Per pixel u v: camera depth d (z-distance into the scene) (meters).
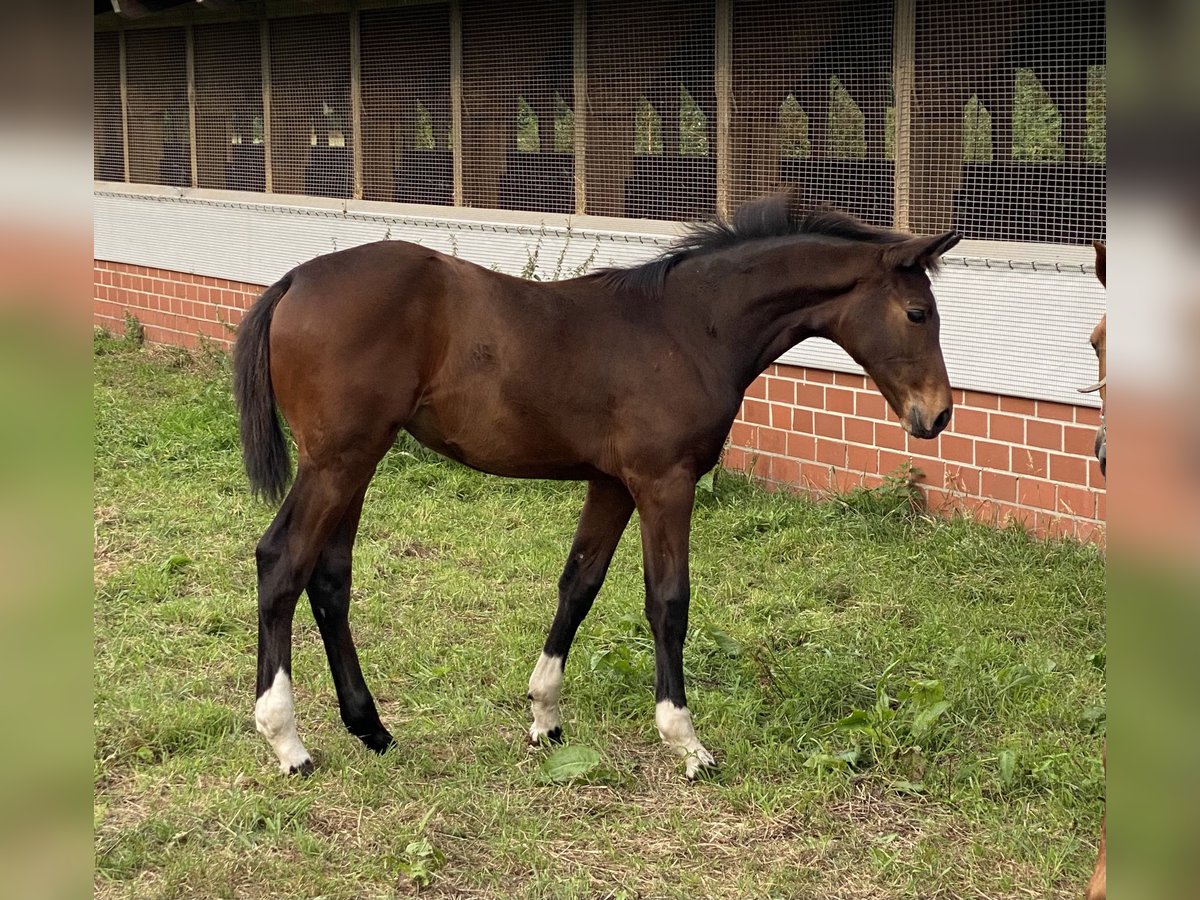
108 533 5.85
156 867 3.05
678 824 3.38
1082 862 3.19
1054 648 4.63
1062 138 5.61
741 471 6.94
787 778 3.65
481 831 3.32
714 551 5.74
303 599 5.02
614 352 3.65
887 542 5.84
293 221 9.24
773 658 4.46
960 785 3.61
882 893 3.07
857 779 3.67
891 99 6.07
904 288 3.70
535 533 5.98
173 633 4.68
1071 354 5.55
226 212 9.92
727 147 6.50
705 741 3.89
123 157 11.48
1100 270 2.20
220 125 10.18
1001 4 5.58
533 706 3.87
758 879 3.12
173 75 10.56
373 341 3.44
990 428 5.89
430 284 3.55
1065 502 5.66
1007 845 3.27
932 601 5.12
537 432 3.66
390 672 4.39
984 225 5.97
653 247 6.80
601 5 7.01
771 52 6.38
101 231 11.66
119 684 4.15
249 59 9.67
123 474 6.84
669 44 6.80
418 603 5.08
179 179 10.78
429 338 3.54
